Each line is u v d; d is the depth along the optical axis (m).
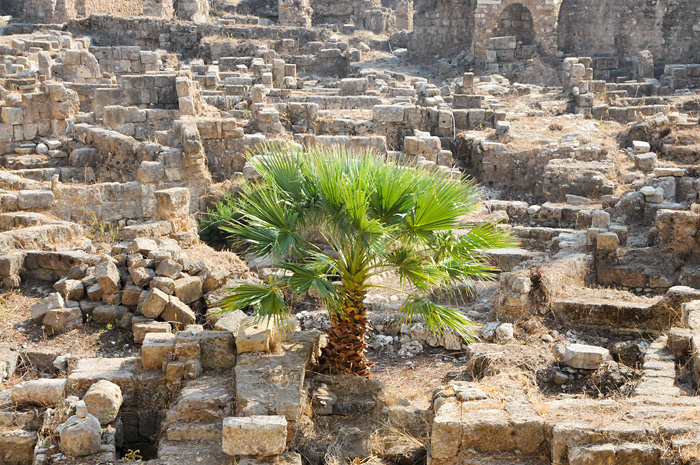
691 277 15.03
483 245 10.88
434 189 10.87
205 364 10.62
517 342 12.66
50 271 14.10
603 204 20.12
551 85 41.94
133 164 23.48
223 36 44.03
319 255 11.17
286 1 48.47
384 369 12.75
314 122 27.25
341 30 50.50
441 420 8.46
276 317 11.05
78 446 8.78
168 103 27.80
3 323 12.66
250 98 30.05
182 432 9.28
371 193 10.92
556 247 17.02
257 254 10.84
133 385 10.25
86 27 43.75
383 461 9.31
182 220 16.33
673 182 20.44
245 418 8.77
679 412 8.46
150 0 47.62
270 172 11.22
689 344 10.50
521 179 24.89
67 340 12.37
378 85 37.25
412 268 10.94
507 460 8.30
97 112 27.28
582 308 13.23
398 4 53.19
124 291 13.01
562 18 46.41
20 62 33.75
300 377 9.84
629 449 7.83
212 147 23.91
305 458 9.22
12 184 20.53
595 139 25.81
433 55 47.53
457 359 13.09
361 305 11.17
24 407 9.98
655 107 30.28
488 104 32.56
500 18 45.41
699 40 45.38
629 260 15.77
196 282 13.58
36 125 26.27
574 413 8.60
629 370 10.95
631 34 46.03
